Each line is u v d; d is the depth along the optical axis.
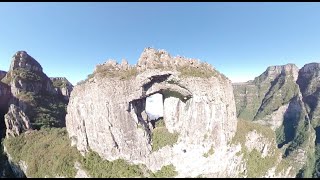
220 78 121.69
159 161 121.06
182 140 121.88
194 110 119.62
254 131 135.25
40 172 122.50
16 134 151.88
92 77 119.00
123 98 114.88
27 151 139.00
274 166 136.38
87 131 121.75
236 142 123.94
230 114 123.25
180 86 120.44
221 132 119.12
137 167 117.69
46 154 129.75
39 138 149.00
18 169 137.38
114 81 114.19
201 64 124.31
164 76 118.12
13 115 156.88
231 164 123.00
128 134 117.00
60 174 115.56
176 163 120.94
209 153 118.06
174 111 127.94
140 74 115.94
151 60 119.19
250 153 130.50
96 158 118.31
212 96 117.25
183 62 122.12
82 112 122.62
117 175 114.00
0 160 146.25
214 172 119.44
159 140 125.62
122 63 121.50
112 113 114.56
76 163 117.25
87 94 119.44
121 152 117.06
